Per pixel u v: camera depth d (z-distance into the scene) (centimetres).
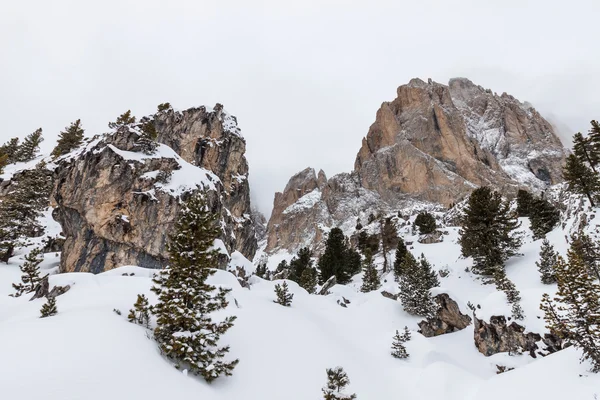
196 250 1698
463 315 3106
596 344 1506
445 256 5397
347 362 2136
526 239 5038
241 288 2916
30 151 7781
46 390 974
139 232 3806
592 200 3928
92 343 1298
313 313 3152
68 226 4044
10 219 4322
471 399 1753
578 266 1584
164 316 1565
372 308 3691
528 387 1582
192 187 4191
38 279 2816
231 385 1516
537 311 2469
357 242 8594
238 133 6975
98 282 2478
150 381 1202
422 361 2384
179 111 6544
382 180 18525
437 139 19112
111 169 4050
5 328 1434
